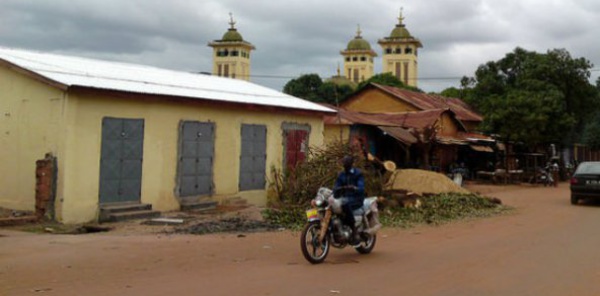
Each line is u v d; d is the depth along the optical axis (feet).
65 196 41.42
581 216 51.21
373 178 54.49
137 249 30.73
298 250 31.63
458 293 21.76
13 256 28.17
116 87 44.78
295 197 53.36
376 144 90.43
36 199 42.19
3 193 45.85
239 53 372.79
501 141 113.70
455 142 99.71
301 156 64.75
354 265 27.35
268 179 60.29
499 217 50.14
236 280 23.43
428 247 33.12
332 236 29.12
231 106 54.95
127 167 45.88
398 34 375.86
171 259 27.99
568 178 128.98
